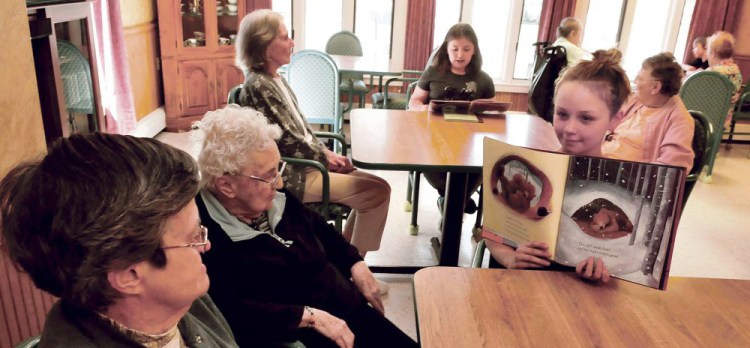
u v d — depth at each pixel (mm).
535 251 1264
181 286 712
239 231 1381
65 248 606
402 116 2719
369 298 1674
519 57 5973
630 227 1156
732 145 5430
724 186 4199
